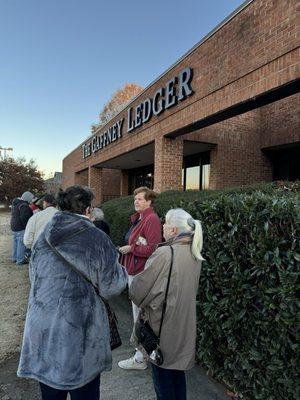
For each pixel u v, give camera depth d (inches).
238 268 111.1
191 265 92.6
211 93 283.3
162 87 367.9
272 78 219.9
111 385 125.2
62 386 75.2
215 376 129.3
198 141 439.5
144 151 527.8
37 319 78.2
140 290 90.0
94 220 194.5
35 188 1378.0
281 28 213.2
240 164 471.5
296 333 90.9
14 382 130.3
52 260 80.7
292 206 92.4
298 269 88.7
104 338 82.1
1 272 312.8
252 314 107.3
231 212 115.0
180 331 89.7
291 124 431.8
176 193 273.4
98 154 687.7
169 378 92.9
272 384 100.6
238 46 251.9
